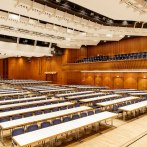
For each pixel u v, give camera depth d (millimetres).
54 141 7094
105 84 23828
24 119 7246
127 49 23141
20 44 21453
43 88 20141
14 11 11188
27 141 5066
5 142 7047
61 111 8617
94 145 6770
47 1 10469
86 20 13672
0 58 38625
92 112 8531
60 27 15711
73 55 28188
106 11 12453
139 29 15914
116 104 10891
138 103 11055
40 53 24953
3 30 15750
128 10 12125
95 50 26922
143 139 7352
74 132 8078
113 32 16531
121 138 7438
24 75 35375
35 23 13570
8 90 18094
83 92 16531
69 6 11898
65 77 28453
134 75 21016
